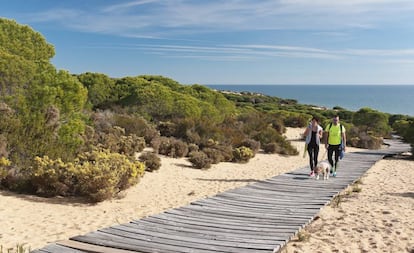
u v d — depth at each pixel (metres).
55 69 12.35
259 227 7.19
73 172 10.26
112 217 8.58
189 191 11.81
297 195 10.20
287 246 6.70
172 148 17.77
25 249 6.31
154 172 14.36
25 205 9.08
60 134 11.64
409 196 10.75
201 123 22.62
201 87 36.47
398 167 17.77
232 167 17.06
